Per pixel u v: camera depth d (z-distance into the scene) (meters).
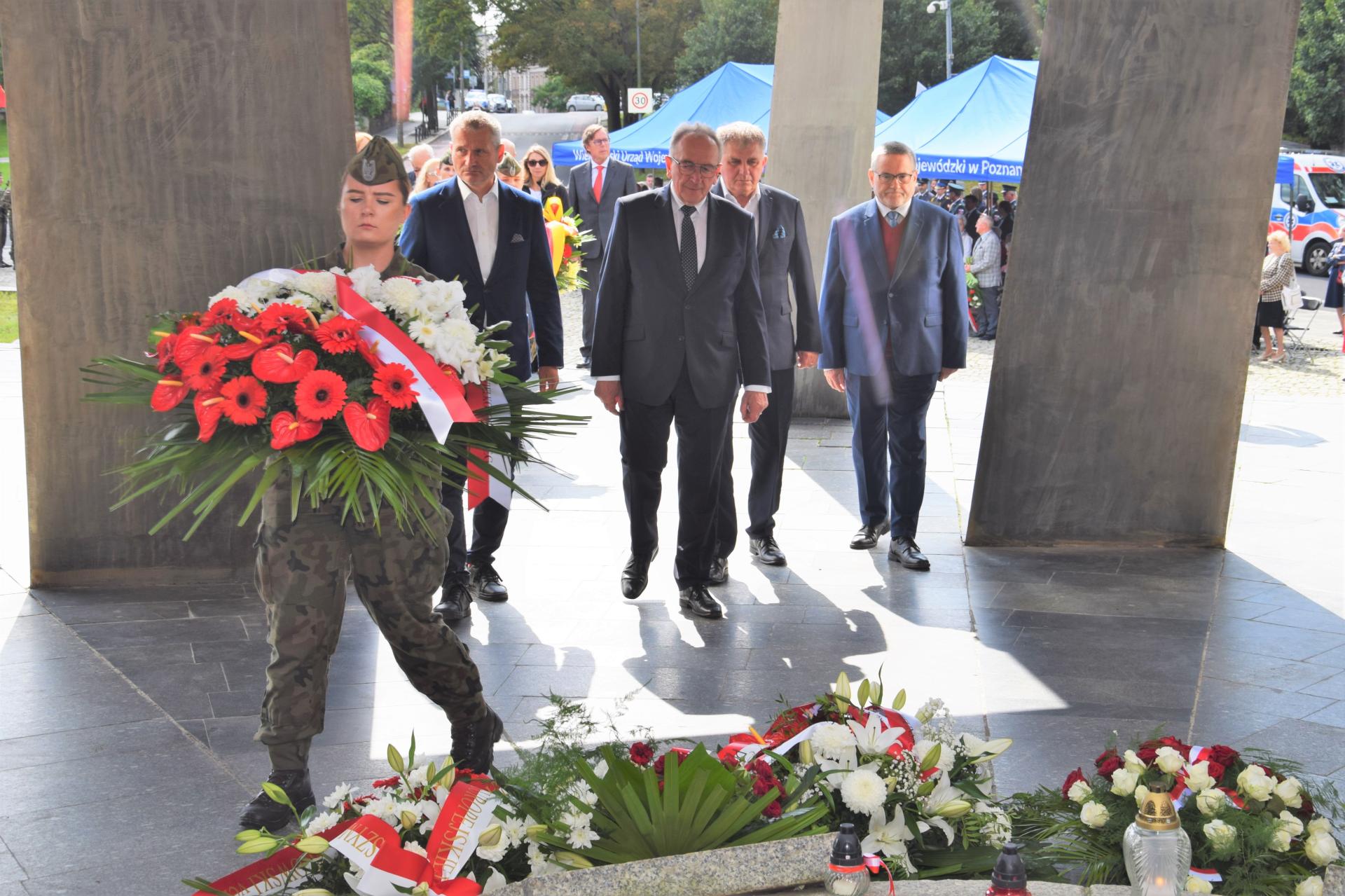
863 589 5.86
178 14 5.50
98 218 5.56
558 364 5.50
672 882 2.18
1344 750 4.09
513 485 3.32
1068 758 3.98
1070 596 5.78
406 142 38.19
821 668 4.82
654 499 5.50
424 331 3.16
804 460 8.64
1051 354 6.51
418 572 3.38
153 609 5.42
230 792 3.69
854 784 2.46
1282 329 14.64
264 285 3.16
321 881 2.49
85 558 5.77
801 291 6.04
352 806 2.58
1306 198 26.78
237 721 4.21
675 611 5.50
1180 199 6.33
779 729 2.90
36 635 5.09
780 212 5.98
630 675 4.72
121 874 3.22
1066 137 6.37
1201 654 5.00
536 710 4.38
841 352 6.29
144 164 5.57
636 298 5.22
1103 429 6.55
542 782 2.52
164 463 3.11
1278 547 6.66
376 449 2.97
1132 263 6.39
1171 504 6.60
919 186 28.70
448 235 5.18
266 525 3.32
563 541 6.62
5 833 3.43
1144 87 6.28
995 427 6.56
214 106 5.59
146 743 4.03
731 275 5.22
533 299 5.41
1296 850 2.49
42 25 5.41
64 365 5.61
